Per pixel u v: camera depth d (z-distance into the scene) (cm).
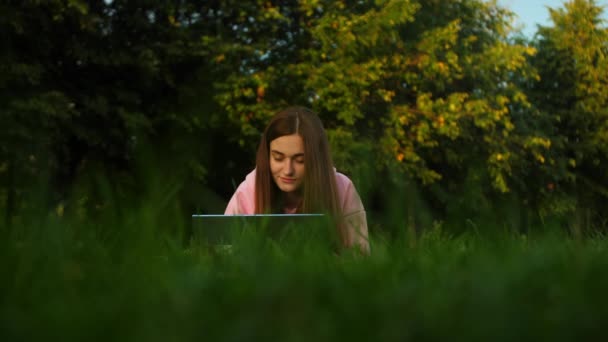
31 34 1055
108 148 1118
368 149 1126
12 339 46
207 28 1222
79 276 80
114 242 111
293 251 117
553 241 130
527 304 59
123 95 1106
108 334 45
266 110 1142
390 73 1237
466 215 155
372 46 1210
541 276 74
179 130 1163
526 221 150
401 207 143
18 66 998
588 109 1667
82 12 988
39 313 51
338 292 62
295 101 1217
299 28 1296
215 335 47
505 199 156
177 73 1214
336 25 1163
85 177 133
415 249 122
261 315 50
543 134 1509
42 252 95
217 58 1116
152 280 80
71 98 1106
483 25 1498
